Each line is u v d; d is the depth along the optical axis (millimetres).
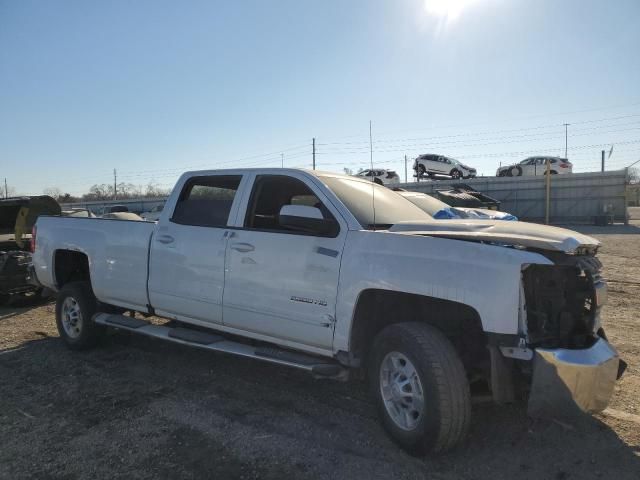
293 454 3596
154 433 3932
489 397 3664
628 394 4562
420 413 3463
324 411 4344
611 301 8516
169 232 5199
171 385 4980
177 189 5355
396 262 3643
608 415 4148
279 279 4281
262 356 4336
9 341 6684
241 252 4547
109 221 5863
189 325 5508
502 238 3420
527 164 37250
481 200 26891
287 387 4910
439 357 3383
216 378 5172
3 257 8766
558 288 3443
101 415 4285
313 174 4473
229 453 3613
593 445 3688
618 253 15992
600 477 3285
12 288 8734
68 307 6254
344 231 4023
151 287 5316
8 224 10688
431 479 3279
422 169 41531
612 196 33406
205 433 3926
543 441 3758
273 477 3301
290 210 4008
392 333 3643
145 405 4484
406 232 3854
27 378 5238
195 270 4906
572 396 3160
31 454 3639
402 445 3592
